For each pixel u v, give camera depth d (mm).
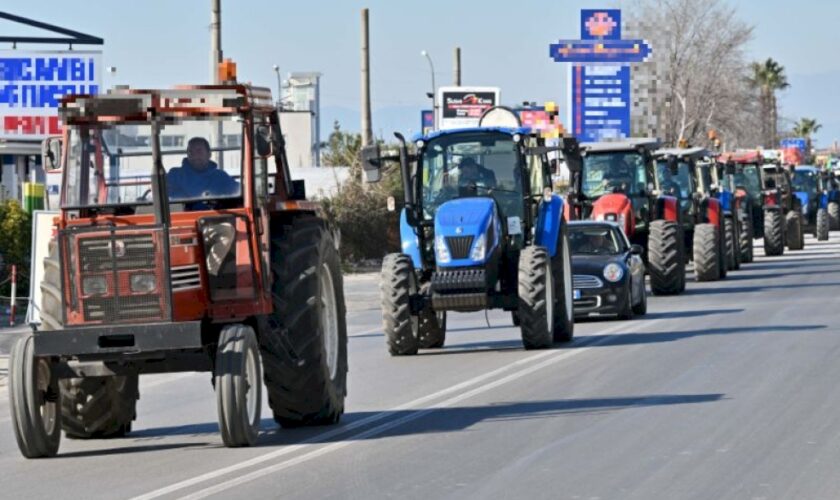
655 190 54000
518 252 34906
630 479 17672
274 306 22312
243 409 20750
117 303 20547
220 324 21594
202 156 21688
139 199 21875
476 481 17844
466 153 35469
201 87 21672
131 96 21672
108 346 20344
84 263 20562
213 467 19484
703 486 17125
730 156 76438
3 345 39375
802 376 27219
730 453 19266
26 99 67000
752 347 32688
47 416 21375
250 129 21750
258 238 21422
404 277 34594
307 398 22516
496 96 107938
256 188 22000
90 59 67000
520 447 20297
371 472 18672
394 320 34406
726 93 121875
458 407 24844
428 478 18125
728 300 48312
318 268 22672
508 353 33906
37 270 36219
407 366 32281
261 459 19969
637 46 90500
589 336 37000
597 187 54312
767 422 21797
